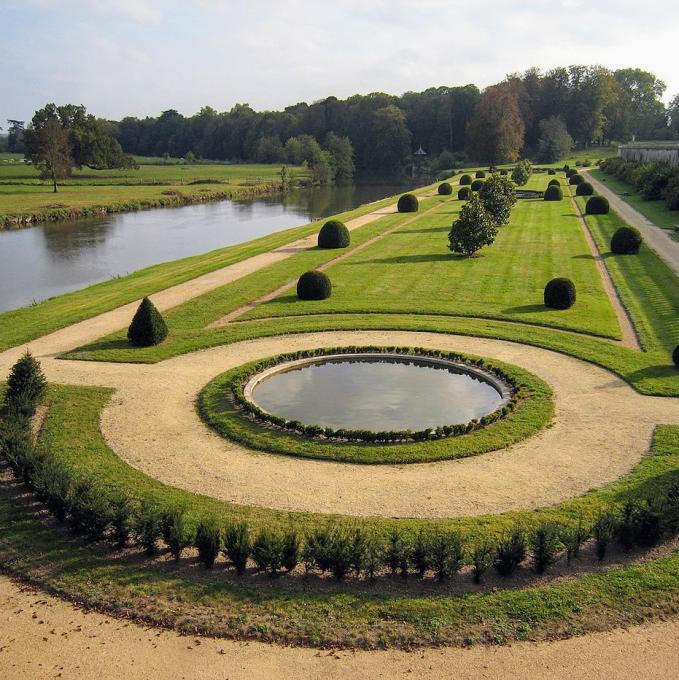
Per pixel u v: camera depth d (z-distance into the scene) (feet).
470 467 49.34
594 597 34.71
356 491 46.01
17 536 41.16
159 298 101.04
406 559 36.50
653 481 46.16
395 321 86.48
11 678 30.07
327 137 484.74
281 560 36.96
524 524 41.14
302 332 83.15
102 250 170.09
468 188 228.84
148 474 48.60
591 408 59.57
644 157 286.25
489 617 33.40
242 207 276.82
